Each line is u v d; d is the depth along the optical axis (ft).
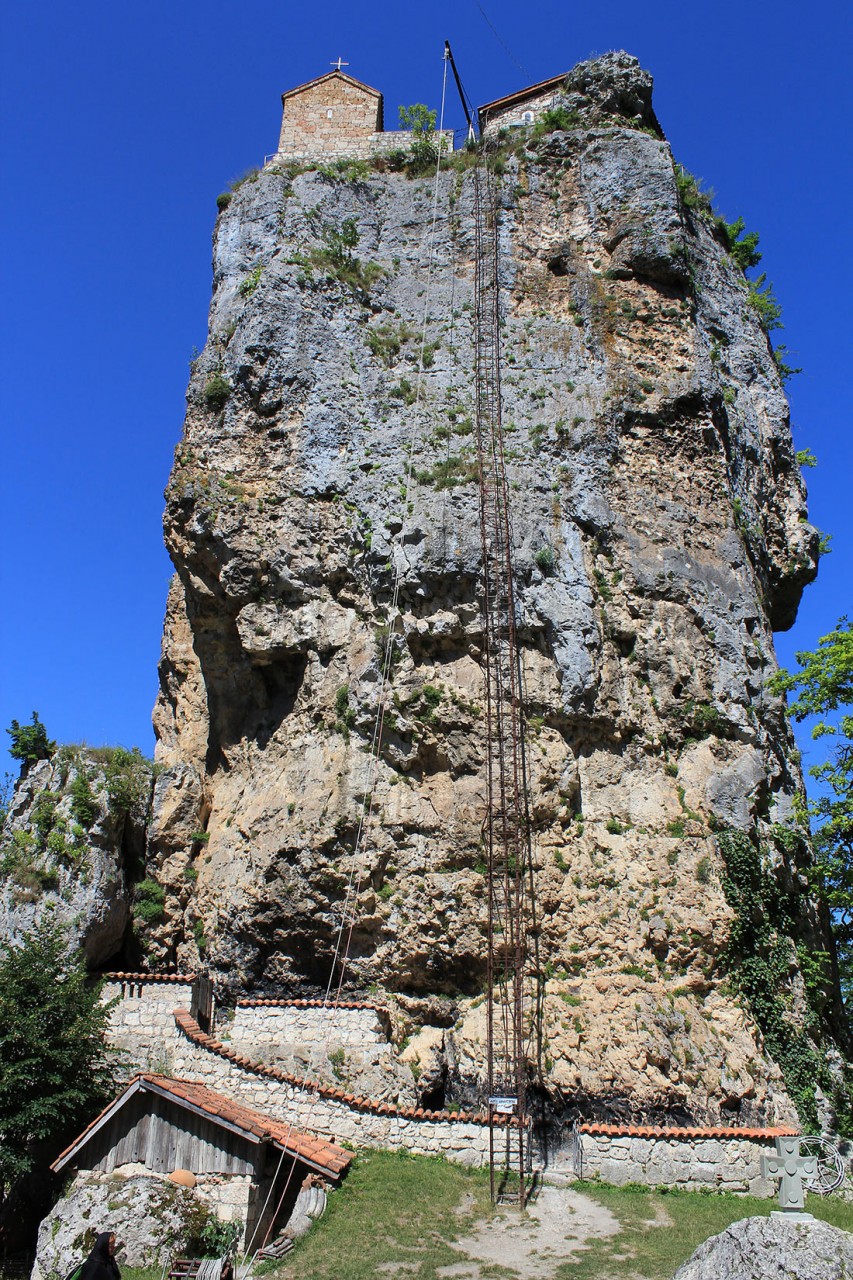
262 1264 51.52
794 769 88.53
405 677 81.20
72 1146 58.34
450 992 76.54
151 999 74.33
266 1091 65.67
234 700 91.35
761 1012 73.72
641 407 92.94
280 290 96.63
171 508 91.40
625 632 84.53
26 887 81.30
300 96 116.06
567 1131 67.92
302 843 78.23
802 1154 62.28
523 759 78.64
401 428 91.71
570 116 109.09
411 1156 63.05
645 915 75.15
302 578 86.69
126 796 86.94
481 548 83.56
